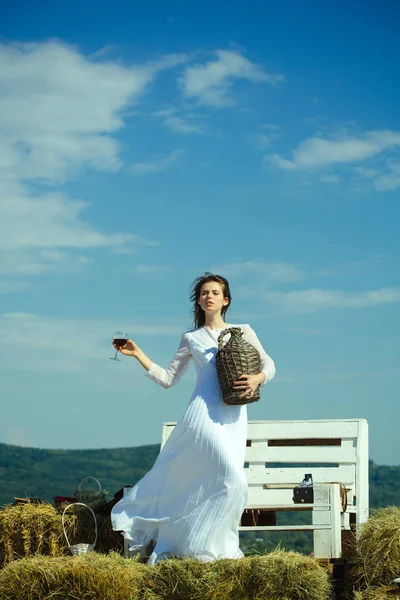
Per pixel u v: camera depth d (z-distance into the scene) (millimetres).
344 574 6402
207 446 6262
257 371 6461
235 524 6219
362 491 7312
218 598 5504
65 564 5668
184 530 6168
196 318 7133
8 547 6812
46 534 6832
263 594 5496
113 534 7066
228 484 6137
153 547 6477
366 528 6098
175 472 6406
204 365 6688
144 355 7027
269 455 7633
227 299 7078
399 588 5617
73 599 5578
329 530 6383
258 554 5855
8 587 5699
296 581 5477
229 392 6379
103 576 5566
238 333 6555
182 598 5566
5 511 6945
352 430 7496
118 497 7176
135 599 5613
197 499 6219
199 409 6445
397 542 5840
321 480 7406
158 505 6500
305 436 7609
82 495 7086
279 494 7387
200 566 5625
